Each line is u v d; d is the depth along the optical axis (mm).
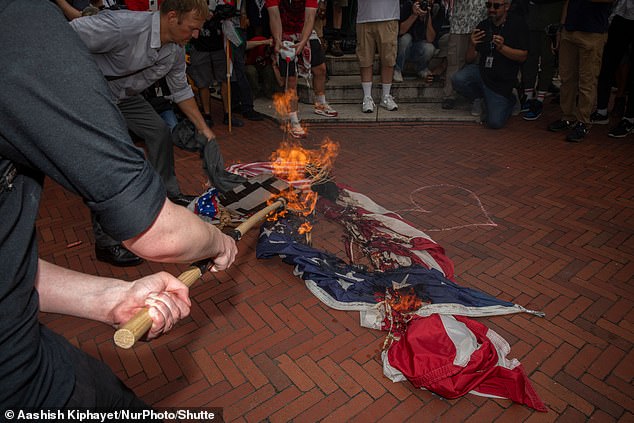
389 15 6637
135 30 3270
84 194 986
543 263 3594
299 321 3031
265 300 3227
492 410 2412
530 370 2646
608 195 4637
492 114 6559
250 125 6984
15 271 1008
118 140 972
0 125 893
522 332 2914
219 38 6277
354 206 4277
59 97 893
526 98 7250
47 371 1110
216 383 2586
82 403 1187
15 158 958
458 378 2408
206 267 1452
